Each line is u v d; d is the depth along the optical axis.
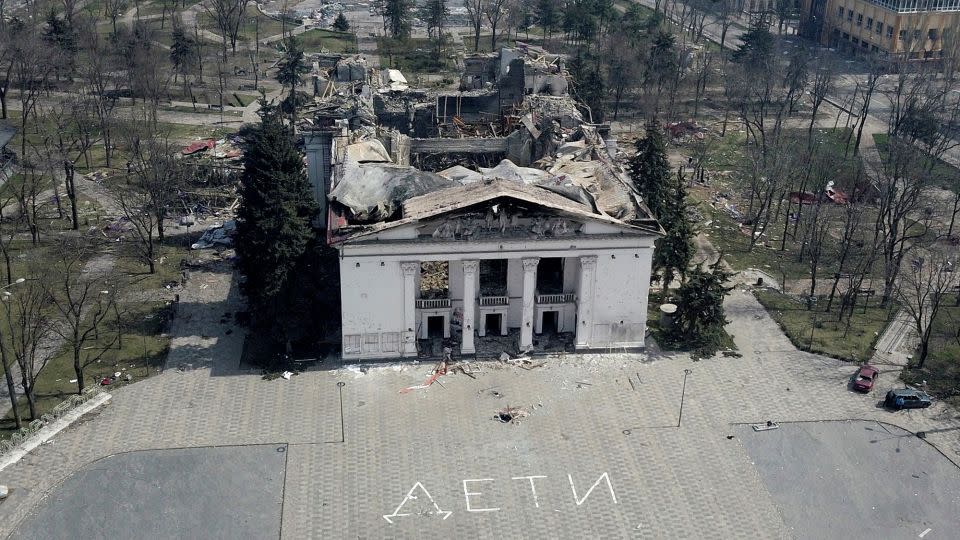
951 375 133.38
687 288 137.00
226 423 119.00
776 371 133.25
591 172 146.12
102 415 119.50
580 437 118.25
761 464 114.81
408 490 109.00
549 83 190.62
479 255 126.25
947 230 177.88
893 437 120.38
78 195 188.38
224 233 169.25
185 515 104.62
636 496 109.12
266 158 133.50
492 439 117.38
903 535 105.00
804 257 168.38
